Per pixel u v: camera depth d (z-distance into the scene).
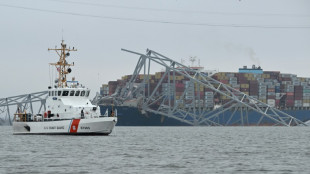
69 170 195.25
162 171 194.00
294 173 192.88
